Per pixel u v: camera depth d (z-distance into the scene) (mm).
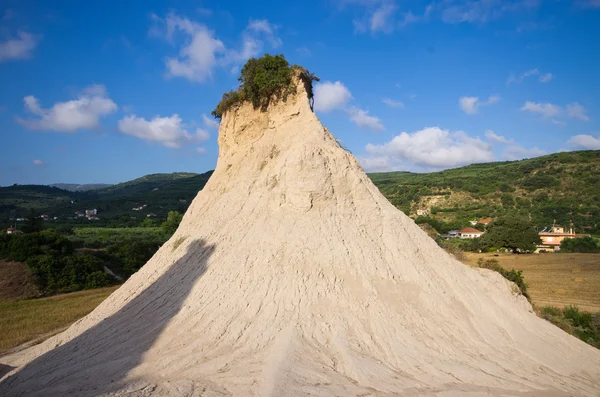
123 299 15273
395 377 9594
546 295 30547
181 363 9883
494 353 11812
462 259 31016
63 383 9391
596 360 12891
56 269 33812
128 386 8805
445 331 12258
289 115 18656
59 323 21156
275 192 15688
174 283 14352
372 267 13695
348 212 15203
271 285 12609
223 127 21344
